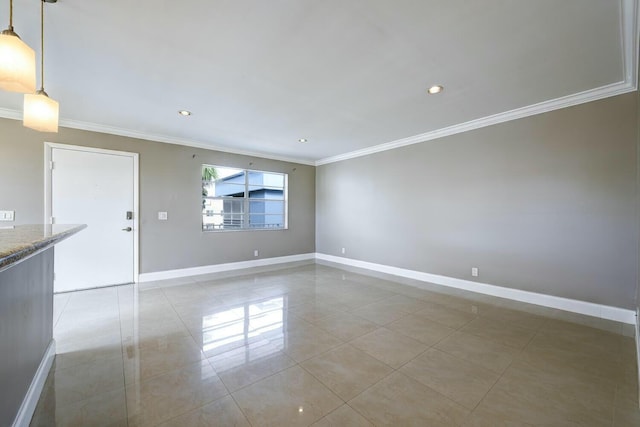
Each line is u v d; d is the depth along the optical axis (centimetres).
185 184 484
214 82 273
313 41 210
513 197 354
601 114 291
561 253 318
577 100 302
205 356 218
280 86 281
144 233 443
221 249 528
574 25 191
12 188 352
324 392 176
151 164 449
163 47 217
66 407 160
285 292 390
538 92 296
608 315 289
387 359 215
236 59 234
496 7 175
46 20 185
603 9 175
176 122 390
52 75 259
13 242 96
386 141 493
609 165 288
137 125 404
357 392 176
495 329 269
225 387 180
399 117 370
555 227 322
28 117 171
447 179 423
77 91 292
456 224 413
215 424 149
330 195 635
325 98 310
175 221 473
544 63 239
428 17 184
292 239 633
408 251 479
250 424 149
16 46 130
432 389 179
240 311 315
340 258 611
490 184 375
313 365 206
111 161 416
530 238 341
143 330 264
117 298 359
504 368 203
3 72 127
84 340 243
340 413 158
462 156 405
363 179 559
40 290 179
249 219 579
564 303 316
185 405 163
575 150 307
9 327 127
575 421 152
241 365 206
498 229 369
